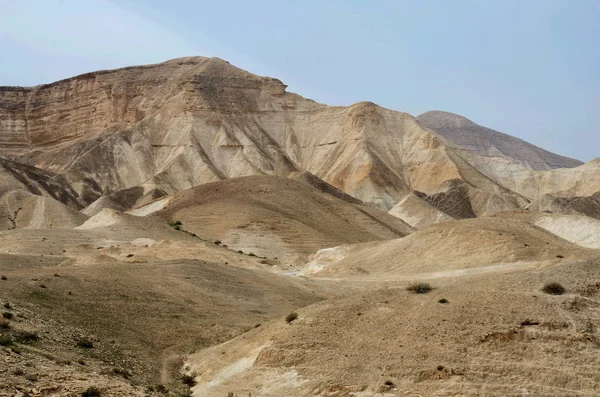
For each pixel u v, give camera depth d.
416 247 80.88
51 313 43.56
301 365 34.25
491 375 30.55
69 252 87.88
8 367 30.98
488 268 67.12
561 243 76.12
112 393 31.05
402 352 33.03
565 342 31.52
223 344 41.84
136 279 55.81
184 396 33.75
